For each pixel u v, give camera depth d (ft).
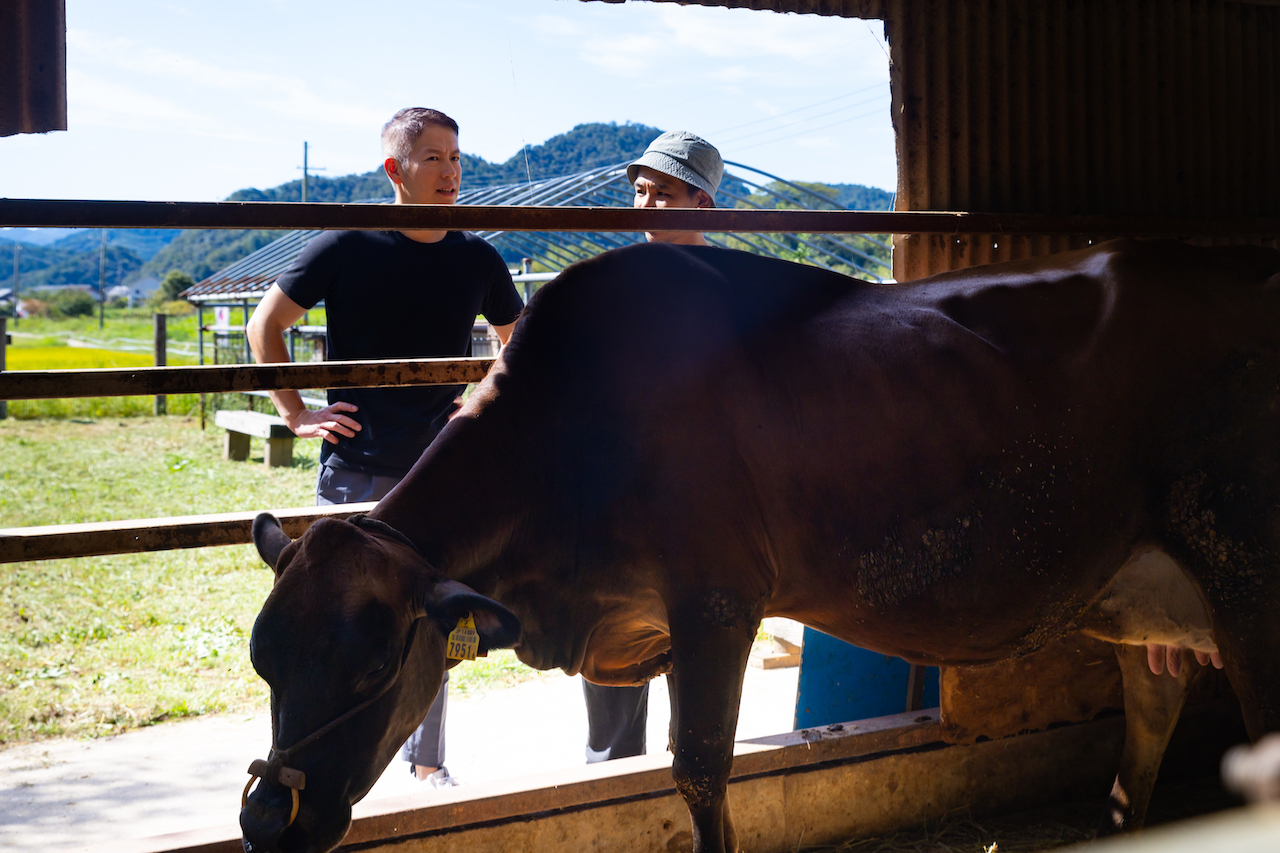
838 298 8.96
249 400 56.59
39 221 7.79
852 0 11.45
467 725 14.92
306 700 6.55
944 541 8.34
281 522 8.91
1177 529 8.52
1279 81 13.55
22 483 34.47
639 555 8.25
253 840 6.39
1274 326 8.53
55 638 18.57
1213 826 1.25
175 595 21.70
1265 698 8.33
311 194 337.72
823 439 8.34
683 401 8.23
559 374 8.50
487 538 7.99
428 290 11.39
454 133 11.66
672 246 9.06
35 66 9.12
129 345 186.50
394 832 8.88
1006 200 12.03
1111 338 8.57
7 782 12.67
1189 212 13.03
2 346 47.57
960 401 8.39
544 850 9.52
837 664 11.96
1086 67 12.41
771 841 10.44
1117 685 12.01
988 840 10.89
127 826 11.43
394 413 11.24
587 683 11.27
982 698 11.21
